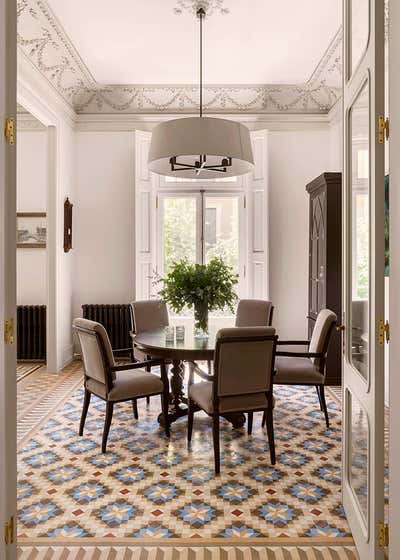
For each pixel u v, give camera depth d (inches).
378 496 79.2
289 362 176.6
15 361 77.9
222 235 279.7
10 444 76.7
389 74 71.4
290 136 279.1
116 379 153.9
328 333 165.9
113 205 282.8
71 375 247.0
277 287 280.4
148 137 271.7
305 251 279.9
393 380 69.2
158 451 146.9
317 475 129.8
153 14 184.9
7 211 75.0
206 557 93.4
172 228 280.1
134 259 283.3
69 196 272.7
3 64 72.6
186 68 237.8
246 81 254.4
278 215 280.2
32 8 176.4
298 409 189.2
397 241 68.0
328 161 278.7
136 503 114.7
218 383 131.6
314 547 96.7
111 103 274.2
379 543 79.1
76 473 131.4
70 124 272.7
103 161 281.7
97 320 275.1
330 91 261.7
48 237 250.4
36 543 97.9
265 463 137.6
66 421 175.6
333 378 226.5
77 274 283.4
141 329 208.4
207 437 159.0
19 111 284.5
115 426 170.2
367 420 85.2
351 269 103.0
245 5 178.1
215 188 277.6
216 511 110.7
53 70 224.5
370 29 81.4
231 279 170.2
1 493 73.1
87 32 199.3
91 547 96.6
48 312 250.8
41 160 288.0
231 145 143.7
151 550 95.7
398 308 67.1
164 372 159.6
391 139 70.6
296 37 203.8
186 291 166.1
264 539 99.4
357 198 96.6
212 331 181.0
